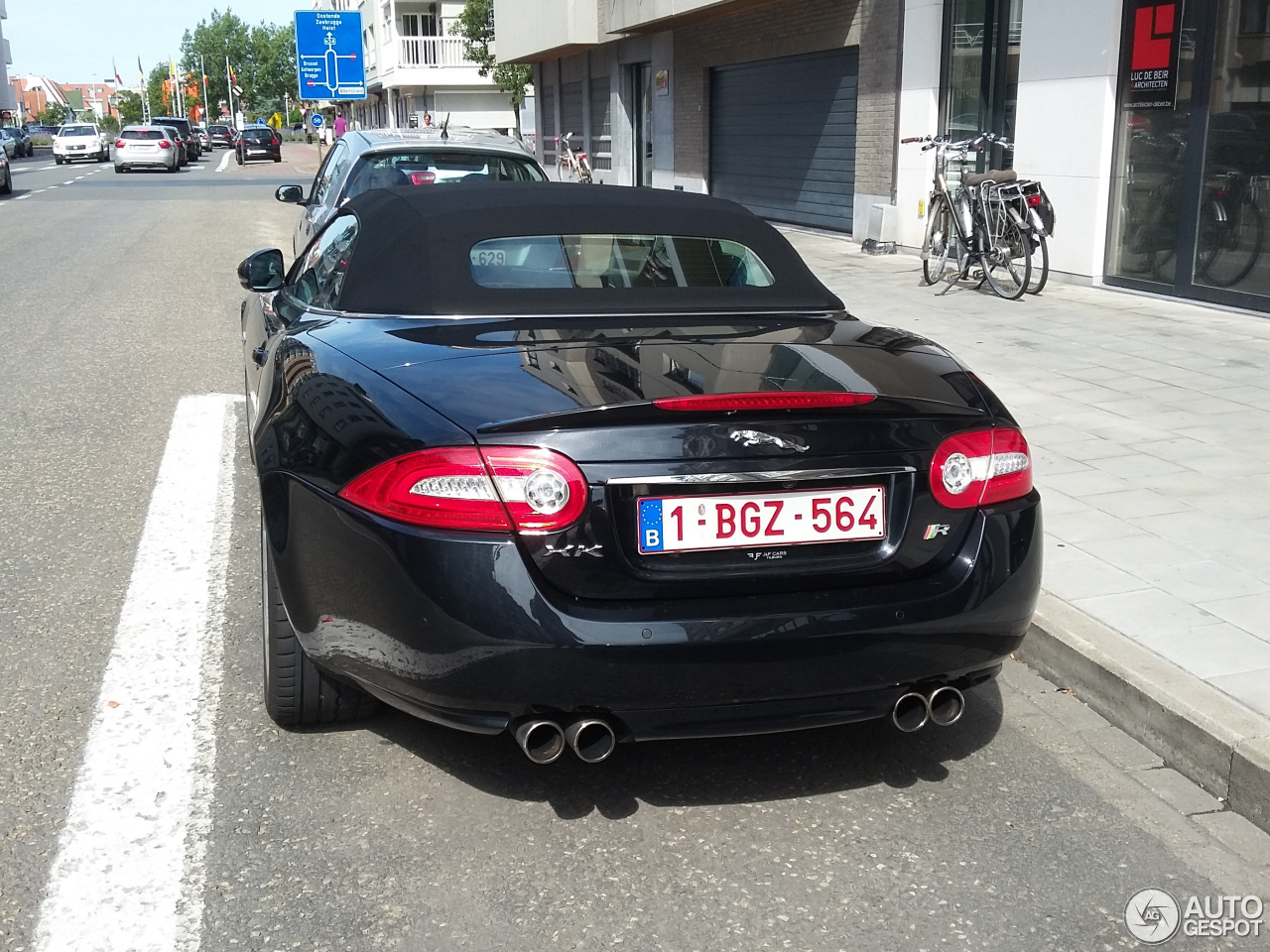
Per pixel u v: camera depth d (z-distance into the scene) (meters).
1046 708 3.53
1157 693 3.28
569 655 2.50
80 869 2.64
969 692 3.63
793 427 2.64
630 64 24.69
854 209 15.64
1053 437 6.07
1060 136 11.16
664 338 3.14
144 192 29.28
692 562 2.62
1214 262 9.71
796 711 2.68
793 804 2.98
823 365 2.96
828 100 16.48
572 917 2.52
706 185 21.03
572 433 2.54
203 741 3.22
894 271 12.68
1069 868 2.73
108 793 2.96
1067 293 10.78
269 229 19.08
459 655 2.53
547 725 2.59
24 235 18.03
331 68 30.64
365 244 3.73
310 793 2.98
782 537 2.66
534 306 3.39
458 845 2.78
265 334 4.43
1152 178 10.27
